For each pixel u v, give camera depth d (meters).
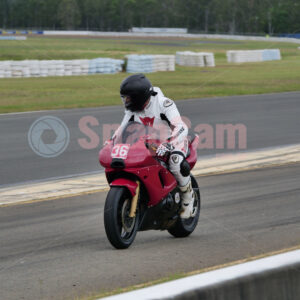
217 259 18.22
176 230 21.34
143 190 19.28
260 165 38.16
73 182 33.69
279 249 19.50
